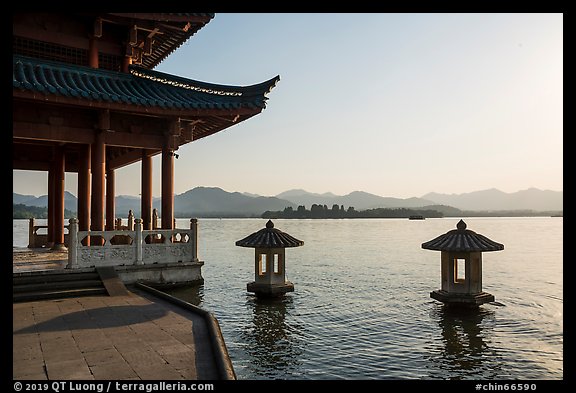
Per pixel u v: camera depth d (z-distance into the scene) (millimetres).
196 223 17000
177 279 16297
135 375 6766
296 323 15008
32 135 15133
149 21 18391
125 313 10891
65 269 14102
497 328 14594
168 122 17547
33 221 24406
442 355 11922
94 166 16188
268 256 17844
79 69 16641
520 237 86500
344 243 65250
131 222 24328
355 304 18672
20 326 9570
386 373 10570
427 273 29844
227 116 17125
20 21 16547
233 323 14844
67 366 7129
